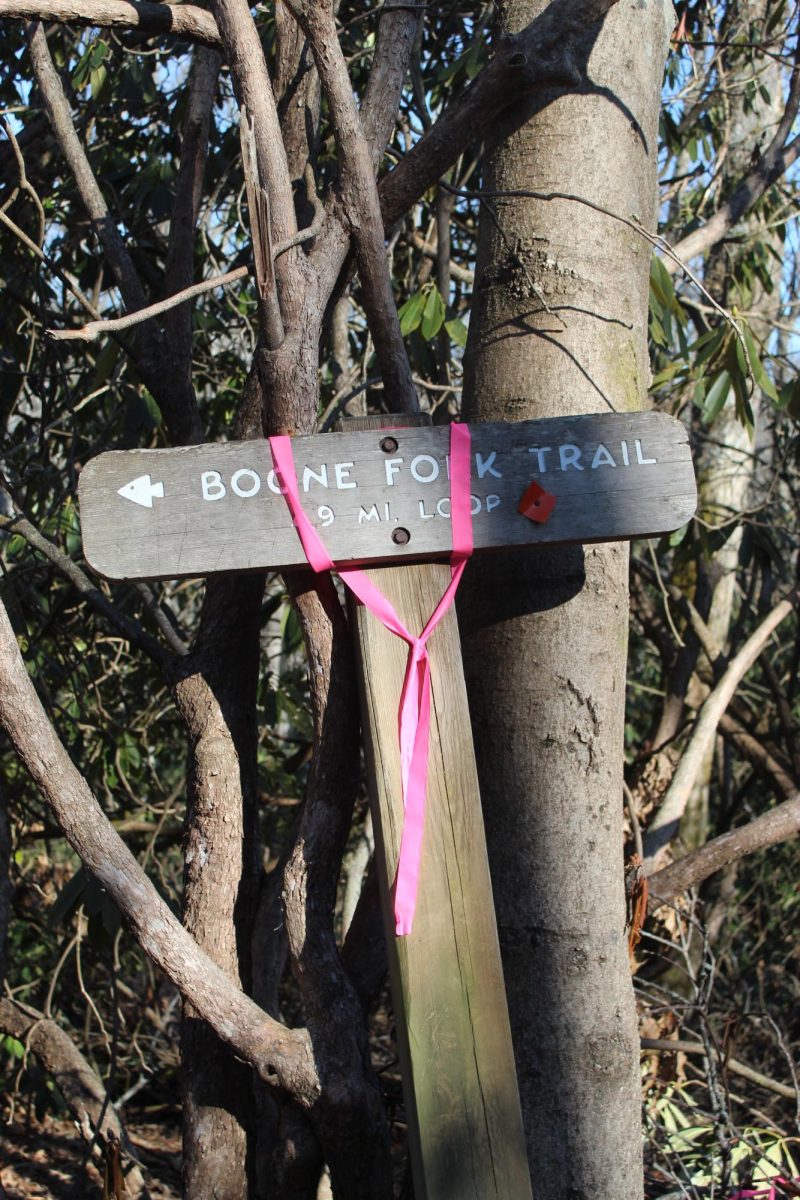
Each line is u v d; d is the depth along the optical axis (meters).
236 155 3.99
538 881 1.74
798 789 4.62
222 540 1.52
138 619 4.12
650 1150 3.20
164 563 1.51
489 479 1.56
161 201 3.75
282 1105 1.68
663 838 3.10
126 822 4.51
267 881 2.16
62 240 4.03
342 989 1.65
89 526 1.51
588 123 1.90
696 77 3.41
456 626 1.56
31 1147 4.63
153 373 2.35
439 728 1.53
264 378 1.66
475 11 4.08
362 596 1.55
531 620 1.77
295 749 6.07
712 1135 3.01
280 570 1.58
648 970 4.03
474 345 1.94
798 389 3.44
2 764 3.80
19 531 2.24
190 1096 1.78
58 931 4.59
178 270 2.40
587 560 1.79
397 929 1.46
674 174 5.49
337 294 2.00
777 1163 2.77
